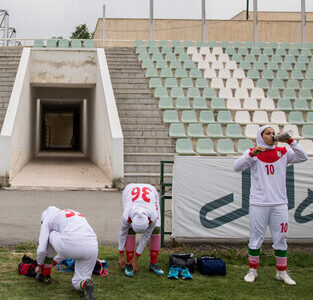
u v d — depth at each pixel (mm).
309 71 16453
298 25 25094
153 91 14055
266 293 3727
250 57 18078
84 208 7316
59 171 11625
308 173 5387
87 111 18094
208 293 3678
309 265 4621
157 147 10859
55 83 14742
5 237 5426
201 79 14727
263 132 4094
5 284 3760
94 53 14906
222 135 11695
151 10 19578
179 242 5531
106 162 10984
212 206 5363
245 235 5359
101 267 4180
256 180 4121
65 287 3746
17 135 10672
